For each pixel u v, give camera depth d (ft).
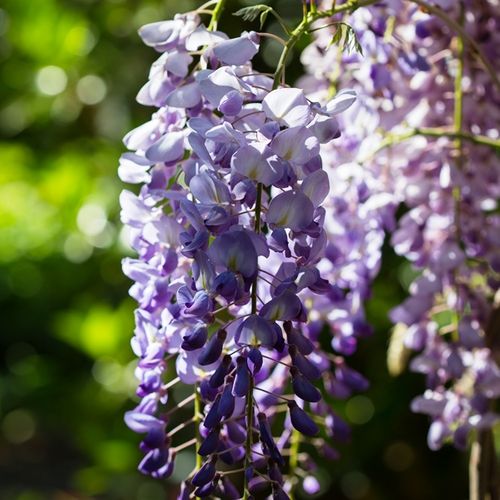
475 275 3.42
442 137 3.30
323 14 2.65
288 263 2.50
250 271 2.40
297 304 2.42
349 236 3.14
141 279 2.62
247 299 2.48
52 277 6.87
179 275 2.64
